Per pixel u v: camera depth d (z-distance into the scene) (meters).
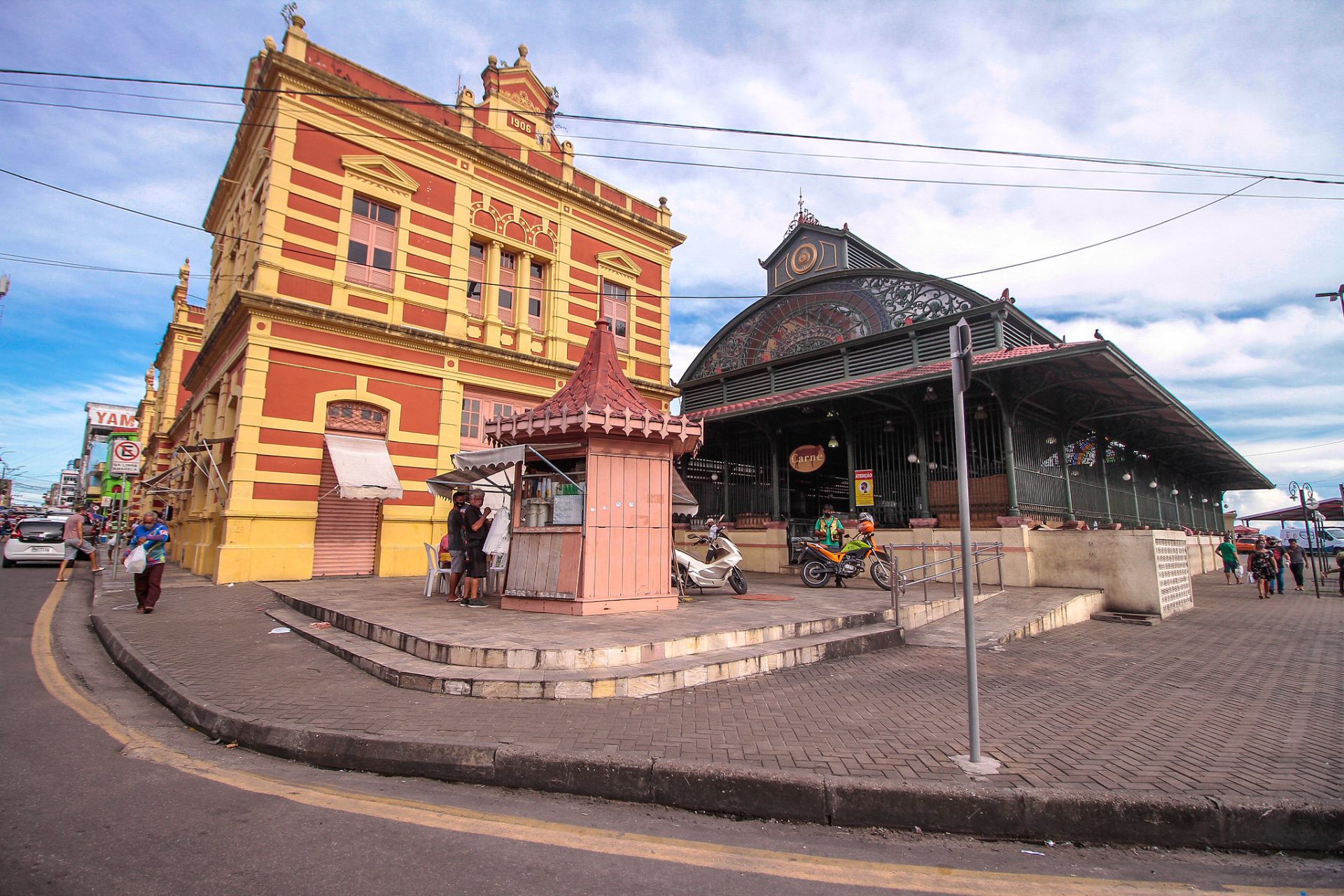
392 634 7.23
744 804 4.06
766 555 17.55
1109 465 19.52
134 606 10.34
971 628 4.57
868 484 16.14
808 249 20.33
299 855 3.25
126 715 5.69
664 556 9.63
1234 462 25.75
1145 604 12.21
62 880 2.91
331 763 4.69
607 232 19.95
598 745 4.64
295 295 13.73
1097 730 5.22
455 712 5.34
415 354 15.35
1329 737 5.07
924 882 3.28
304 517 13.50
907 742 4.84
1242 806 3.82
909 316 17.48
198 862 3.13
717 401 21.88
